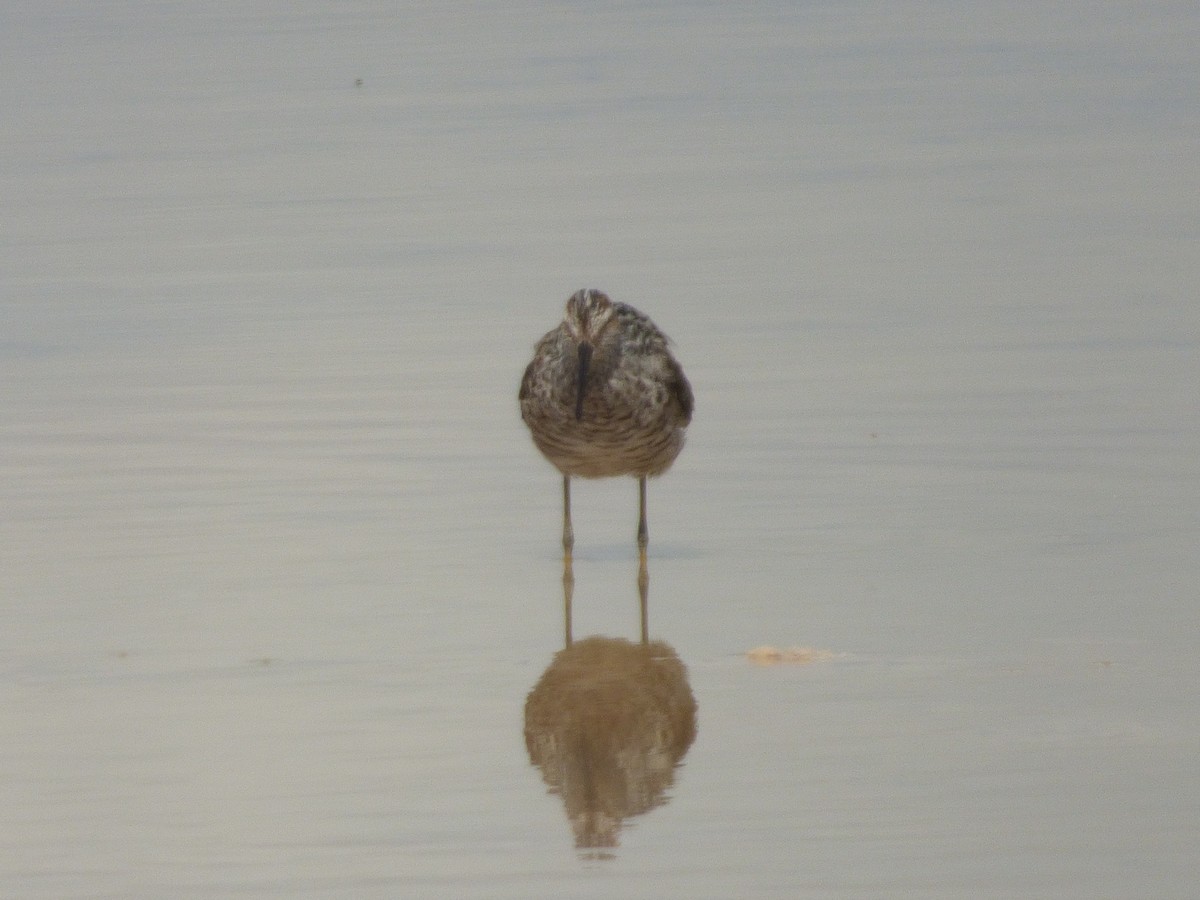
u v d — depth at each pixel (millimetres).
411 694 12195
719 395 18625
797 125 31359
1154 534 14562
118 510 15883
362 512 15836
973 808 10234
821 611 13398
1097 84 33344
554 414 15180
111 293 23375
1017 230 24625
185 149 30984
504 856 9914
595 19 41125
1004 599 13414
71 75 36500
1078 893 9305
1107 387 18297
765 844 9938
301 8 42938
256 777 10938
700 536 15320
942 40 37969
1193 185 26406
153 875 9766
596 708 11859
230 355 20656
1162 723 11242
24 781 10914
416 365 20078
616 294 22516
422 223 26312
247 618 13539
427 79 35500
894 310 21406
